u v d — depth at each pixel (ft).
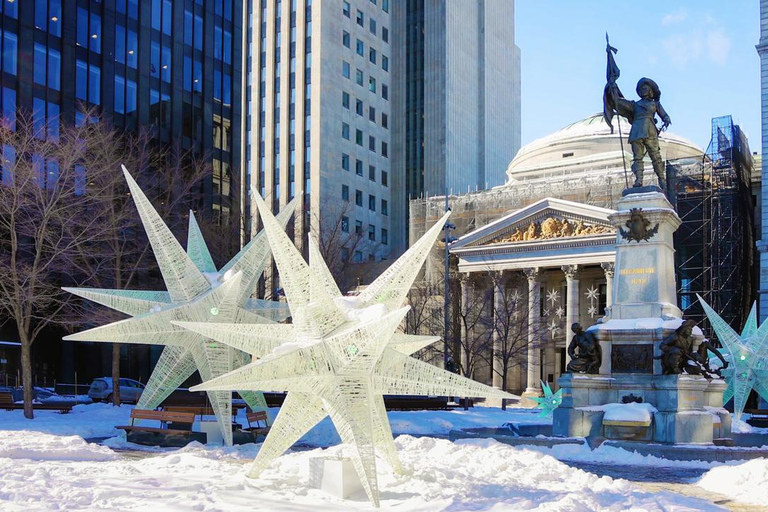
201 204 211.82
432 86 416.46
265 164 367.25
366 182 373.61
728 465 61.93
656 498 45.65
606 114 91.20
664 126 91.20
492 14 473.26
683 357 80.02
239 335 46.57
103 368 191.93
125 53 200.64
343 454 50.90
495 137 464.24
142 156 146.10
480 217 295.48
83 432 90.43
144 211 76.74
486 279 271.90
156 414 79.46
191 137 216.95
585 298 273.33
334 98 357.82
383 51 395.34
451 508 40.01
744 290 236.02
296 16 365.20
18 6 176.45
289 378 42.24
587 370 82.94
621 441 73.92
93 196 121.49
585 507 41.24
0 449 61.36
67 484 44.65
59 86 184.03
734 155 227.81
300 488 45.32
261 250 81.97
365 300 48.32
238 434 80.59
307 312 43.86
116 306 78.23
